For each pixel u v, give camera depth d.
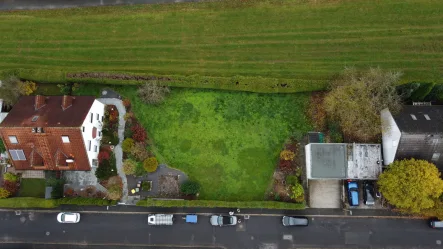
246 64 63.56
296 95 61.66
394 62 62.44
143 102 62.25
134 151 59.16
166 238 58.94
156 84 60.34
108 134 60.84
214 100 62.12
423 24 63.59
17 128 54.00
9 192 59.66
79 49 65.56
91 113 57.22
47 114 55.91
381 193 57.34
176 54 64.56
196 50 64.50
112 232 59.34
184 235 58.88
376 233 57.94
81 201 58.28
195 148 60.88
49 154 55.59
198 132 61.31
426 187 51.16
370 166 57.22
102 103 62.06
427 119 54.53
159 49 64.88
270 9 65.31
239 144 60.75
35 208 60.25
